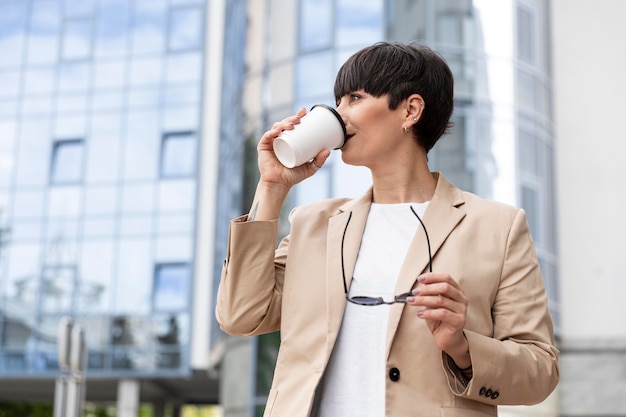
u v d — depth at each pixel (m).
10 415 26.25
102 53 23.42
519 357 1.97
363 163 2.25
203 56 22.86
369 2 14.56
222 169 18.83
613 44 15.62
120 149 22.70
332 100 14.54
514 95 14.46
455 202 2.19
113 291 21.86
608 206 15.05
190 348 21.08
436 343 2.00
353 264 2.16
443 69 2.27
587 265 14.94
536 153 14.56
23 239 22.67
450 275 2.01
